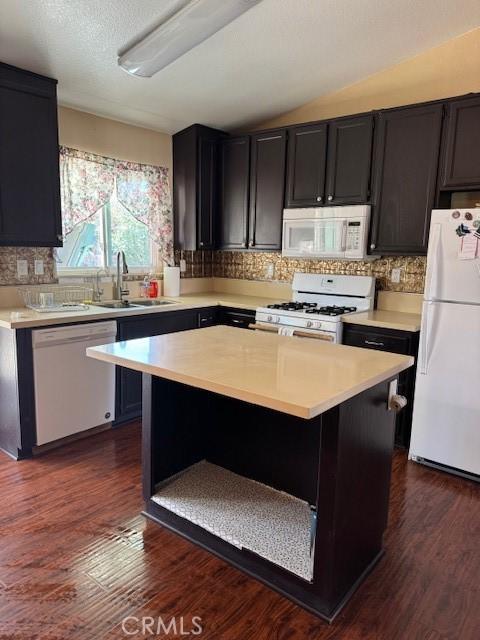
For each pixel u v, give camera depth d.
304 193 3.60
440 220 2.61
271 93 3.55
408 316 3.25
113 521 2.18
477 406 2.59
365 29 2.80
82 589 1.74
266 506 2.16
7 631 1.54
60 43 2.57
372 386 1.68
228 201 4.14
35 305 3.20
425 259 3.33
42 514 2.22
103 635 1.54
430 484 2.61
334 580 1.63
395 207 3.15
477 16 2.80
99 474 2.62
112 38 2.54
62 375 2.88
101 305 3.51
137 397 3.42
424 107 2.96
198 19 2.19
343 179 3.37
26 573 1.81
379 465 1.87
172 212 4.26
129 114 3.62
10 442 2.82
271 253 4.22
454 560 1.96
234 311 3.89
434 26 2.86
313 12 2.58
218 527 1.99
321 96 3.74
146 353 2.00
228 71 3.13
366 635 1.57
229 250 4.21
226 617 1.63
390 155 3.13
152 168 4.02
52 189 3.03
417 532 2.15
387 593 1.76
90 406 3.07
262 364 1.82
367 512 1.82
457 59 3.06
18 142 2.82
